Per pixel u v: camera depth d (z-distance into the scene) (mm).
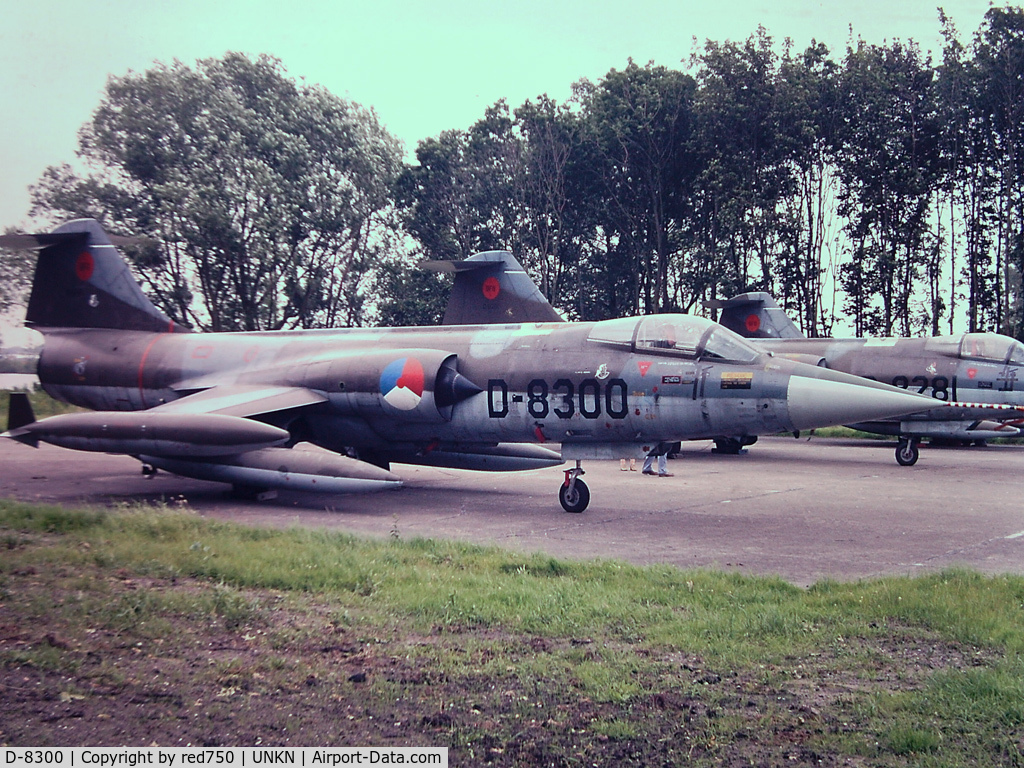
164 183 39062
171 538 9688
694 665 5906
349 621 6730
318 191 42125
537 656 6008
